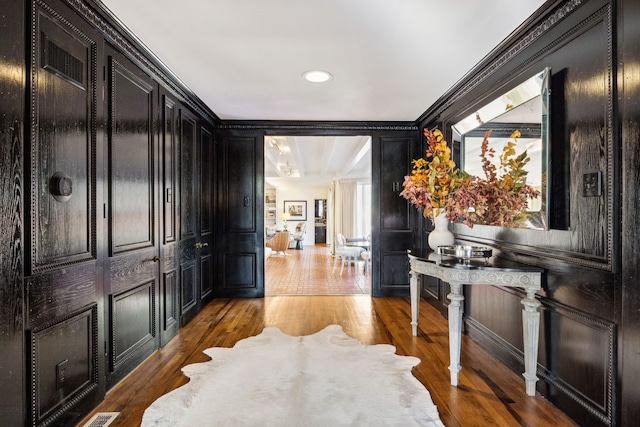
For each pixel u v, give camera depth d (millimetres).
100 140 1918
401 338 2945
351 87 3061
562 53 1843
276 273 6457
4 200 1324
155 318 2627
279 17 1946
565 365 1836
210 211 4078
